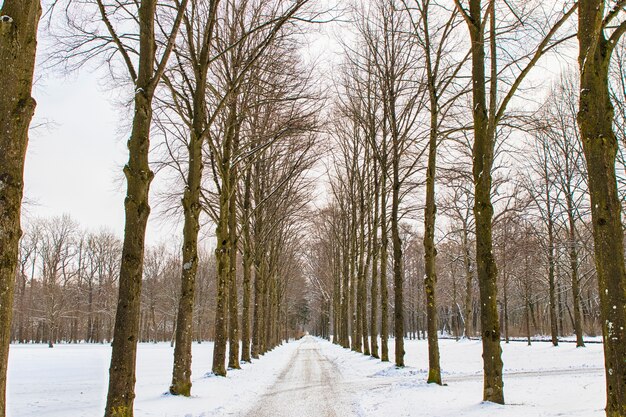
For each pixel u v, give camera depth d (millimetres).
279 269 43219
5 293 4293
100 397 12125
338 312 45469
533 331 58250
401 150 18094
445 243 45156
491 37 9250
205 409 9641
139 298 7445
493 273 9133
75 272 63594
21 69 4695
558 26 7879
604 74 5480
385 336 22328
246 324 24250
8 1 4695
